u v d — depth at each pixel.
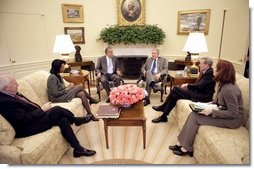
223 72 1.90
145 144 2.27
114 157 2.13
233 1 3.87
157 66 3.83
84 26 4.81
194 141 2.06
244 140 1.68
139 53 4.98
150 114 3.18
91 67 4.64
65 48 3.52
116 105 2.31
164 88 3.98
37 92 2.61
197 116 2.01
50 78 2.71
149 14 4.81
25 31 4.25
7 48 4.06
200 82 2.71
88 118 2.38
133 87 2.40
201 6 4.40
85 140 2.47
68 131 2.08
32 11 4.27
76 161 2.07
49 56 4.68
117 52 5.00
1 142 1.66
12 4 4.03
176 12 4.66
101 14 4.82
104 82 3.64
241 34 3.63
